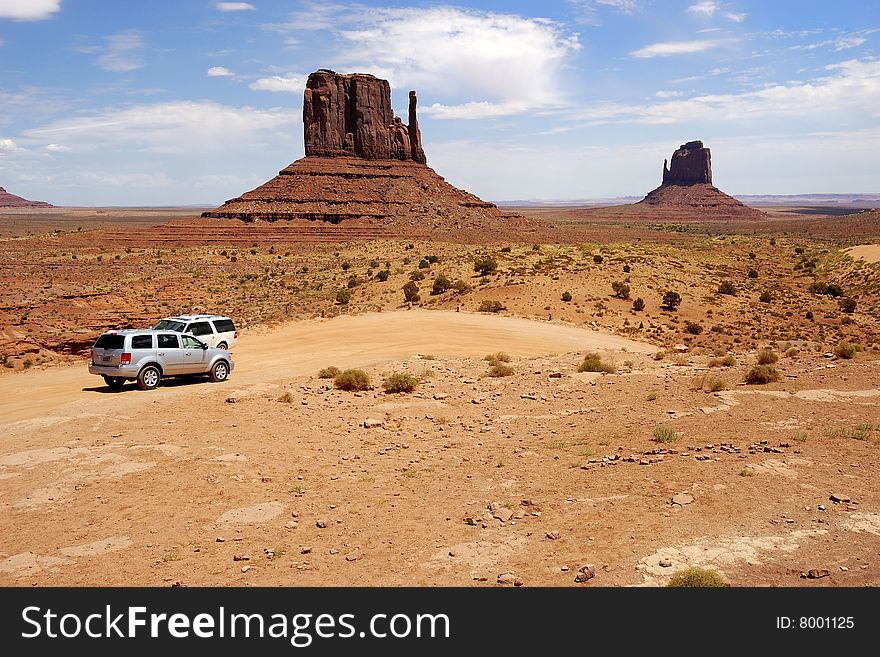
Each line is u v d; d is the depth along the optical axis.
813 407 13.62
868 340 48.47
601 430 13.34
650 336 48.72
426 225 190.50
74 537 9.08
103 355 20.59
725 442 11.50
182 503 10.23
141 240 163.62
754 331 52.94
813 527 7.89
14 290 63.09
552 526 8.69
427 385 19.30
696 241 174.00
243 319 54.19
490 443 13.22
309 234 173.12
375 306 58.19
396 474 11.52
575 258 79.81
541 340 38.53
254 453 12.77
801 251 126.50
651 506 8.91
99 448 12.89
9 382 28.20
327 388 18.89
